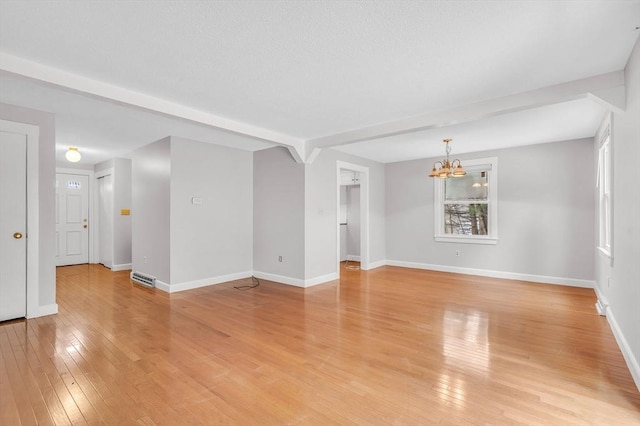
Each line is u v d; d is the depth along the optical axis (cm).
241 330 327
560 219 521
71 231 711
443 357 267
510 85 284
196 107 340
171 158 473
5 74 232
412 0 171
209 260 523
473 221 618
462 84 281
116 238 651
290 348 284
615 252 311
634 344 236
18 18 187
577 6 177
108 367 248
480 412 193
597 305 392
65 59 237
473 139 502
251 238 589
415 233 682
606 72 259
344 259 802
